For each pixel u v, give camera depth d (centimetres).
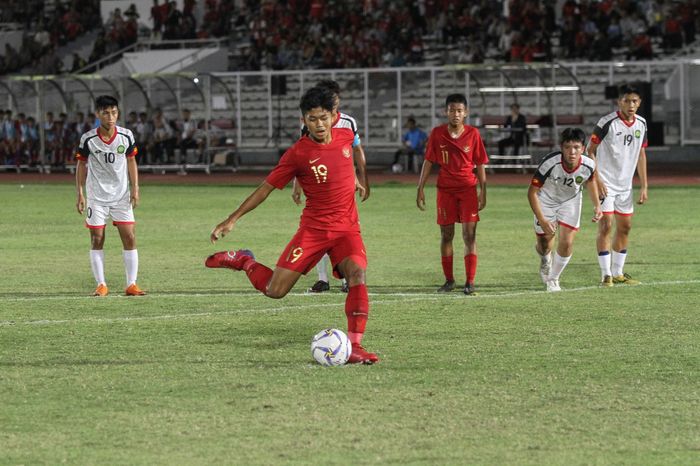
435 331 1756
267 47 7400
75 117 6325
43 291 2247
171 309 2003
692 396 1344
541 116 5500
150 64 7500
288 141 6794
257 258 2711
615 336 1702
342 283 2225
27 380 1448
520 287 2239
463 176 2138
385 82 6562
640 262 2566
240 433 1206
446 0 7488
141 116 5975
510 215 3650
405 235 3166
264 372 1481
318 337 1520
